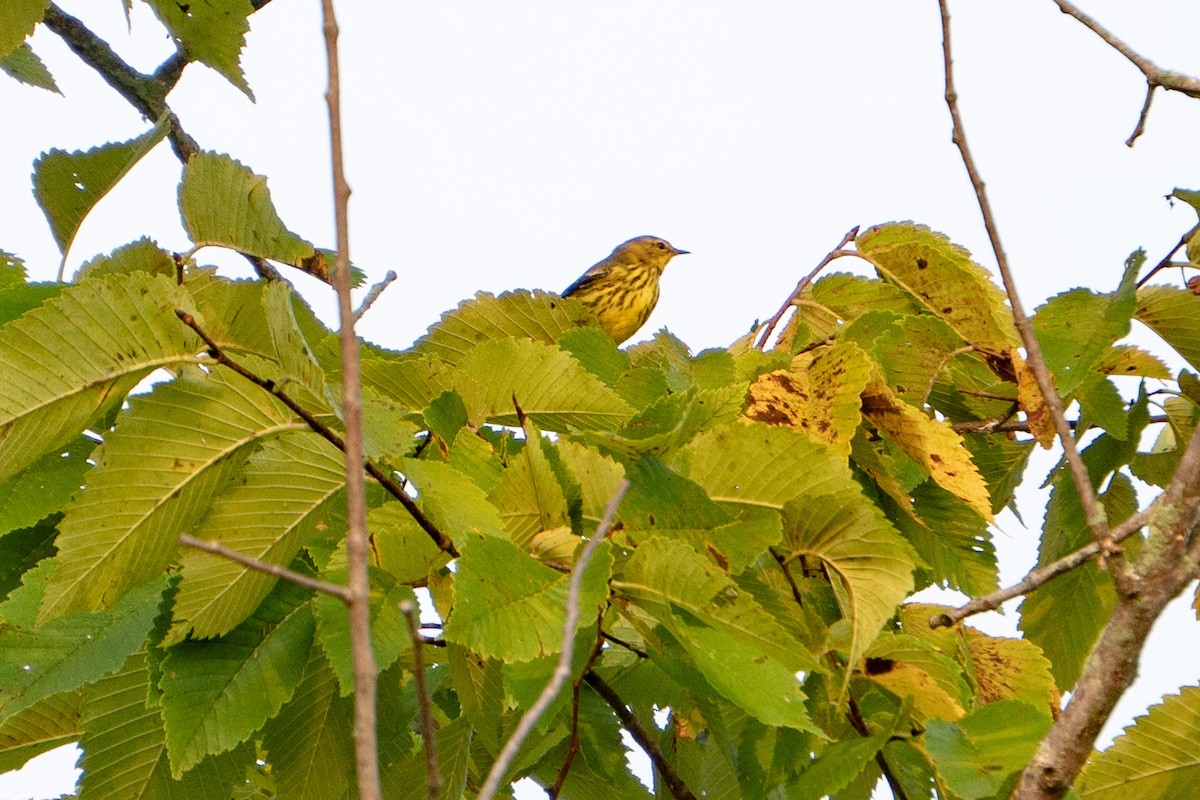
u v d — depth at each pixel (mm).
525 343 6766
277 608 6148
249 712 5832
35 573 6234
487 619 5176
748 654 5496
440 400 6594
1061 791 5230
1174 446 9047
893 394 7215
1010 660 7453
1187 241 8430
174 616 5832
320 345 7039
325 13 4664
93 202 7570
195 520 5953
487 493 5918
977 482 7098
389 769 7430
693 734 8508
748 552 5926
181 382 5836
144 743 6371
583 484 5977
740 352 9148
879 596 6180
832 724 6957
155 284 5746
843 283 9117
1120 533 5672
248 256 7176
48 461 6777
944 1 6953
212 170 6887
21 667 5922
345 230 4441
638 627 6168
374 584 5777
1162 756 7254
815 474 6098
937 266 8875
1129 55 7492
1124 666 5289
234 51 8984
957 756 5844
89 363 5695
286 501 6027
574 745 6512
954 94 6926
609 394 6766
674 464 6145
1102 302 8344
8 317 6523
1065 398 8211
